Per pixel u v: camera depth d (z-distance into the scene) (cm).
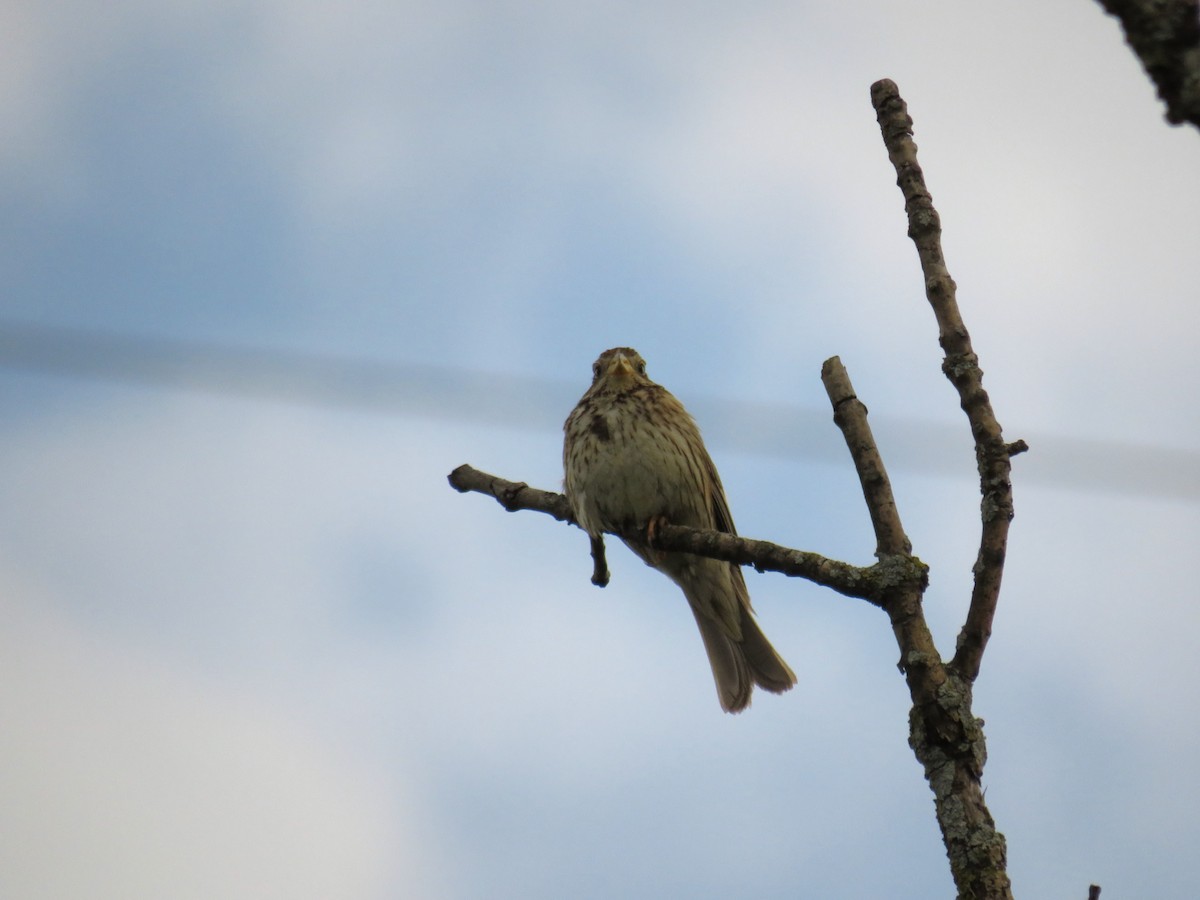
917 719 687
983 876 636
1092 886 606
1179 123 424
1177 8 420
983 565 706
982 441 723
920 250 754
